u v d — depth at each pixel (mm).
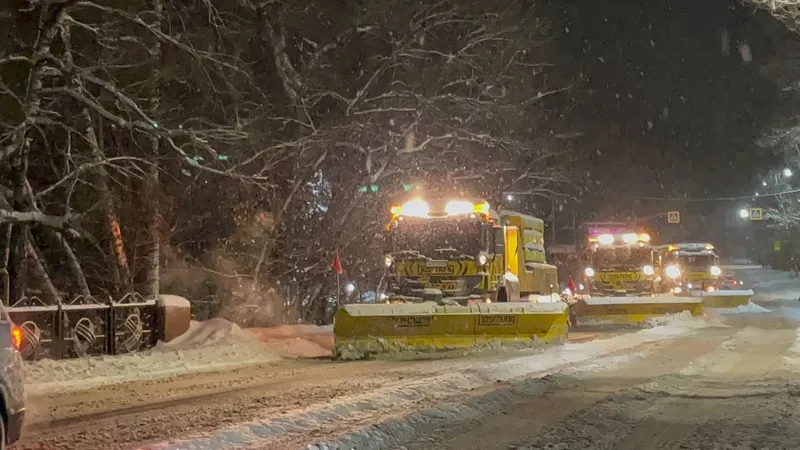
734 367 15516
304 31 30750
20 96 22016
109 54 22719
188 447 8164
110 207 23734
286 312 31703
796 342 20375
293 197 30781
